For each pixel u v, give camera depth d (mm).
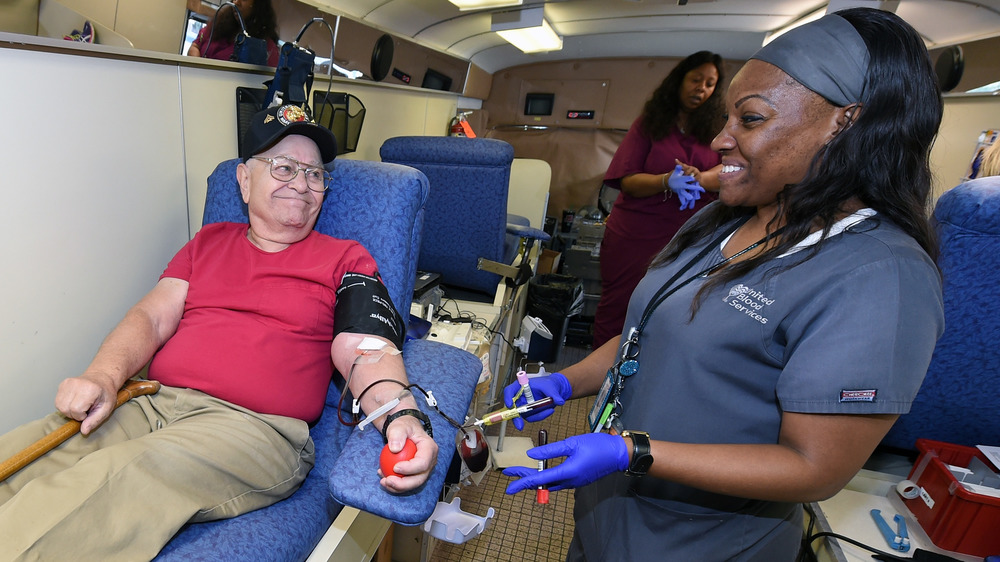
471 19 3182
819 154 777
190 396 1126
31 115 1124
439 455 986
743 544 949
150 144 1452
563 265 3971
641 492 1007
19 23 1062
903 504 1603
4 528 773
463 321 2082
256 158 1309
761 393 867
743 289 842
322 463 1268
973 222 1286
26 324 1209
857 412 719
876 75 724
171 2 1401
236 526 998
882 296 717
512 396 1201
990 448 1489
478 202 2186
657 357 958
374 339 1138
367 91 2773
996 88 2293
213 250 1342
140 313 1207
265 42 1828
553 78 4465
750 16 3070
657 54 4082
